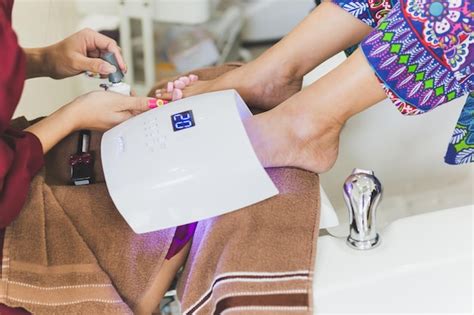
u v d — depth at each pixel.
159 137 0.92
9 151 0.84
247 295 0.82
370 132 1.31
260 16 2.38
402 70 0.90
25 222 0.88
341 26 1.10
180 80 1.19
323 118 0.95
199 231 0.94
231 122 0.91
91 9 1.78
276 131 0.96
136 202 0.88
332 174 1.31
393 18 0.89
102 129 1.03
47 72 1.13
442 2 0.86
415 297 0.82
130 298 0.88
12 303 0.85
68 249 0.87
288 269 0.83
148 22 1.83
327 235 0.93
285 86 1.14
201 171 0.88
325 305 0.82
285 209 0.90
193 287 0.87
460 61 0.89
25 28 1.36
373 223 0.87
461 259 0.85
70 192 0.94
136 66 2.00
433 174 1.35
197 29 2.04
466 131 1.06
